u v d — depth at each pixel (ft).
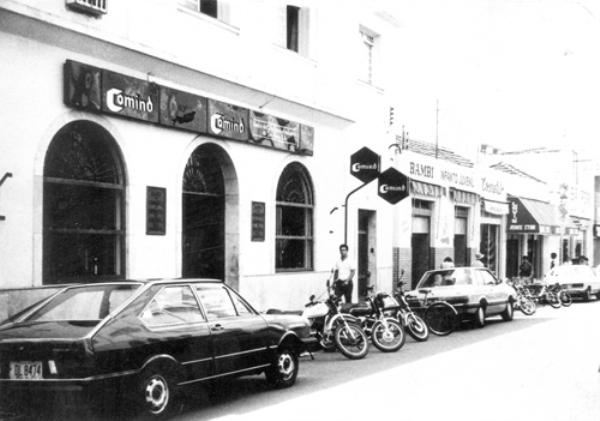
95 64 39.22
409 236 77.41
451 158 94.63
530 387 30.07
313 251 61.16
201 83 46.91
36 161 35.60
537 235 127.65
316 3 60.75
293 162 58.70
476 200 95.96
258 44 52.80
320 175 61.82
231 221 51.26
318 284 60.59
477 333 53.01
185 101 45.06
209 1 50.24
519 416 24.59
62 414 24.27
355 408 26.23
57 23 35.63
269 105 54.08
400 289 52.29
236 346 27.66
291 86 56.90
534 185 121.70
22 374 22.21
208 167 50.80
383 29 72.95
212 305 27.55
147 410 23.32
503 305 61.62
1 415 24.26
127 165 41.22
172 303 25.71
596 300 95.71
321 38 61.52
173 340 24.63
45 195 37.14
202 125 46.55
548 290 80.43
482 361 37.99
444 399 27.68
